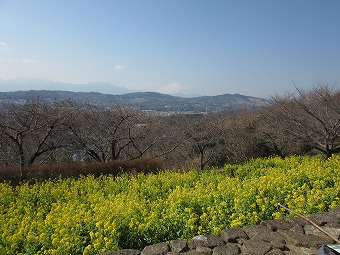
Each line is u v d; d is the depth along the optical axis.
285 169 13.15
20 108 18.75
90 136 20.34
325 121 16.73
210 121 26.27
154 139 22.83
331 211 6.02
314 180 9.70
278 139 21.64
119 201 8.60
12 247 5.74
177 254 4.61
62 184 12.70
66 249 5.41
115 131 20.84
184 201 7.70
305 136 17.36
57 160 21.59
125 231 5.98
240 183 9.96
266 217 6.91
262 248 4.73
